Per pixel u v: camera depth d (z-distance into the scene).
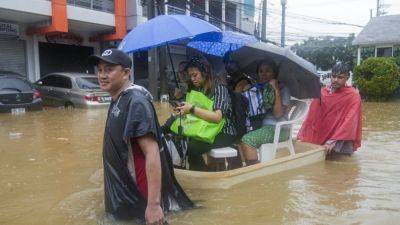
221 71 5.74
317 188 4.28
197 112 4.45
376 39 27.36
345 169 5.18
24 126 9.40
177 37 4.48
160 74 16.53
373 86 20.14
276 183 4.44
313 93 5.63
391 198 3.94
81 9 18.70
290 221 3.30
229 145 4.88
